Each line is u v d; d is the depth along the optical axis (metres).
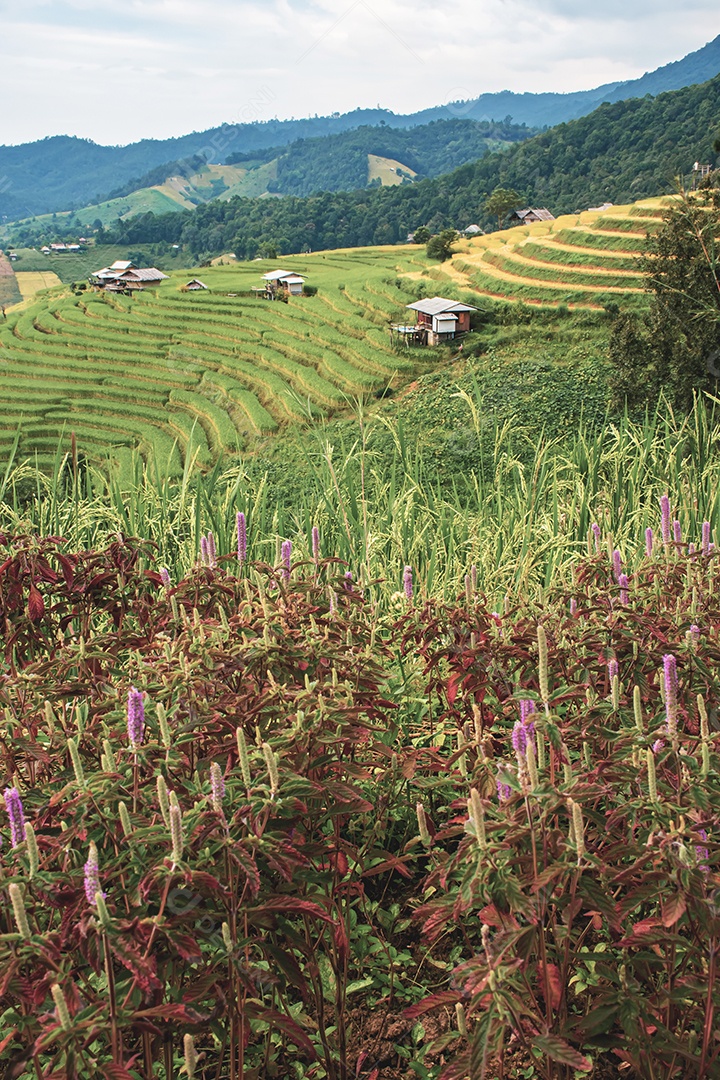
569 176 170.38
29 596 3.63
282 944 2.97
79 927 1.89
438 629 3.34
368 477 7.07
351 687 2.99
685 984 2.18
